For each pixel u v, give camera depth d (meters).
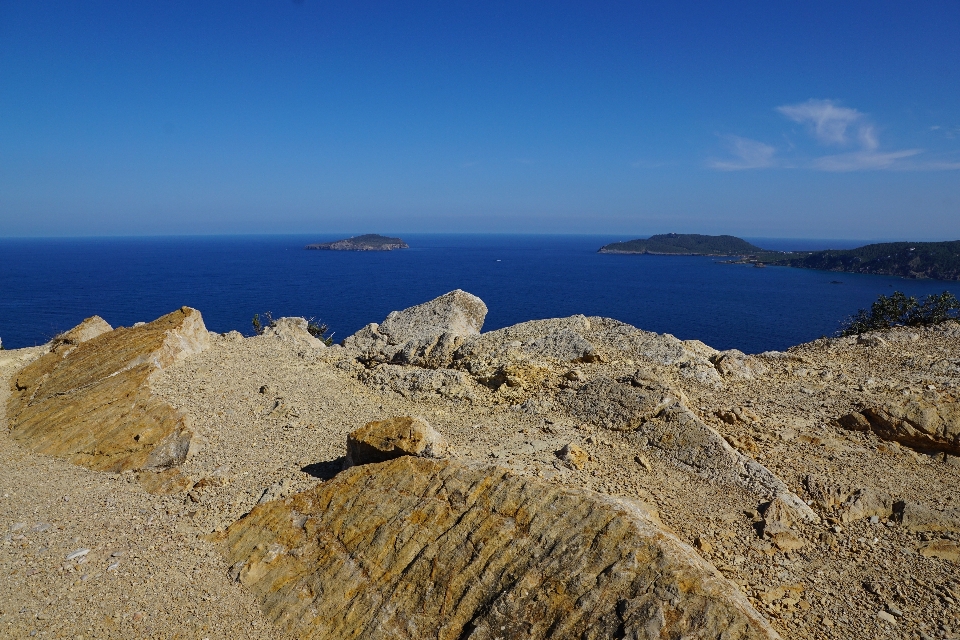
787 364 21.55
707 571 9.31
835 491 12.85
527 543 10.66
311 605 11.31
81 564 12.89
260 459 17.28
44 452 18.69
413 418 14.76
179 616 11.42
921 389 17.22
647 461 14.54
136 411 19.56
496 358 22.30
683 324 113.44
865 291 159.25
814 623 9.15
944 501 12.40
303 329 32.53
